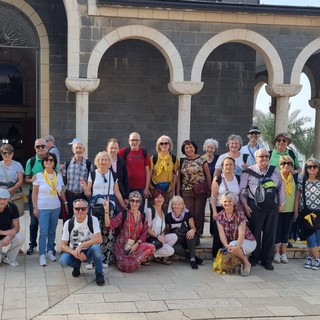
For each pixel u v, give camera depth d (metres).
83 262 6.69
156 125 14.67
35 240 7.39
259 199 6.86
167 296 5.77
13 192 7.61
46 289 5.83
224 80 14.85
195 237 7.16
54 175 6.89
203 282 6.38
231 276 6.70
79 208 6.08
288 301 5.77
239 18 11.76
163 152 7.45
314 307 5.59
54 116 13.77
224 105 14.90
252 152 7.70
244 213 7.14
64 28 13.67
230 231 6.82
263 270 7.05
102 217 6.65
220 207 7.17
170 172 7.52
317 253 7.24
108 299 5.58
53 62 13.68
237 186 7.11
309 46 12.11
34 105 17.89
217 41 11.81
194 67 11.77
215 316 5.23
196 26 11.67
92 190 6.77
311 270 7.12
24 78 17.77
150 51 14.48
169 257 7.38
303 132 28.03
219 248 7.23
